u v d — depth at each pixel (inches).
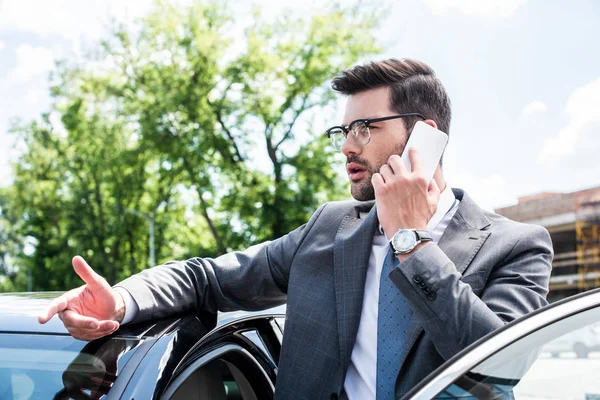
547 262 66.9
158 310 66.5
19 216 1391.5
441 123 73.2
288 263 76.2
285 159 818.2
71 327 58.4
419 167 62.5
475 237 67.4
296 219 794.2
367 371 65.6
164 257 1210.0
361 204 75.7
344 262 68.8
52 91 1048.8
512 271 64.9
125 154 949.8
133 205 1146.7
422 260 58.7
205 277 74.0
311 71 797.2
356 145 70.4
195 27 840.9
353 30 824.3
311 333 68.6
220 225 842.8
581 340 45.8
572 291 974.4
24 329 58.7
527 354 45.8
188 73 837.2
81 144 1101.1
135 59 898.1
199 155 804.0
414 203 61.4
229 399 74.9
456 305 57.4
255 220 813.9
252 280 75.8
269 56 812.0
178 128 829.2
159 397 53.1
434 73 73.5
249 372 73.0
